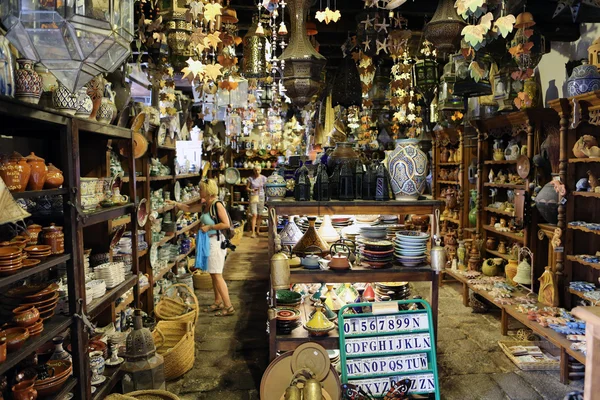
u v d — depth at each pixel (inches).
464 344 163.2
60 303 100.6
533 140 178.4
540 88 189.5
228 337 171.9
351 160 132.3
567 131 151.4
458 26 97.8
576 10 141.9
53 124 94.2
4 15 50.7
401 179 122.3
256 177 413.1
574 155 152.7
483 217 218.7
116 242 136.4
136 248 137.0
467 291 208.5
